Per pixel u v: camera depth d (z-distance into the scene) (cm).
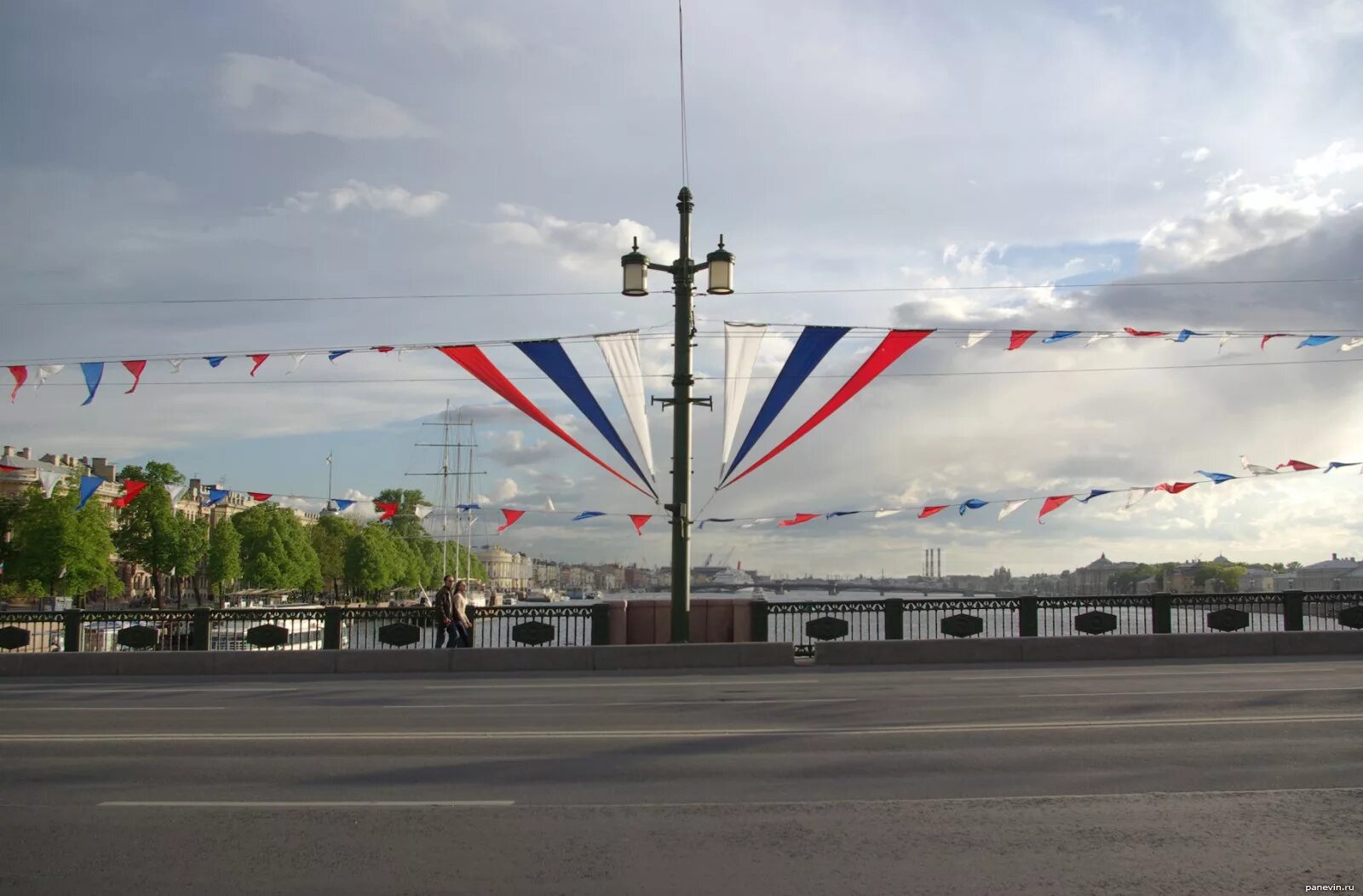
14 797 900
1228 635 2284
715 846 732
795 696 1622
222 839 759
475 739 1201
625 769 1011
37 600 7325
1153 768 992
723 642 2348
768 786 927
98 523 6562
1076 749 1100
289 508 9212
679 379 2186
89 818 822
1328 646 2319
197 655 2194
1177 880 655
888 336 1994
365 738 1221
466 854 716
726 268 2053
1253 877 660
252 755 1102
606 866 687
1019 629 2392
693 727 1291
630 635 2356
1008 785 921
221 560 8019
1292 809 828
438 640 2328
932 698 1570
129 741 1209
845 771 993
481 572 14288
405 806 859
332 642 2353
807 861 695
